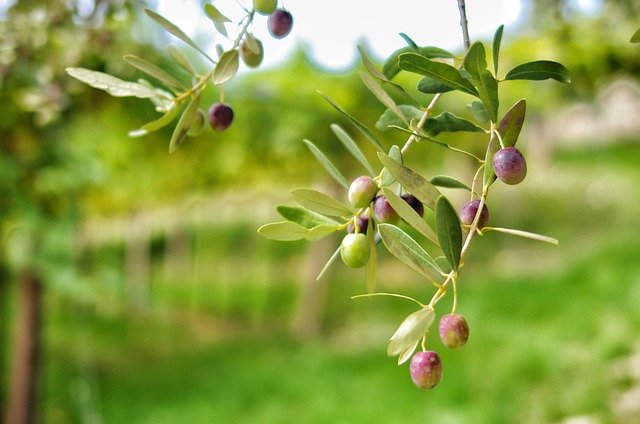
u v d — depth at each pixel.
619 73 2.73
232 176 8.54
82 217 4.41
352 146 0.79
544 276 8.13
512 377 5.34
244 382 6.39
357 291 9.71
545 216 11.45
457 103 4.55
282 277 10.80
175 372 6.99
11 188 3.89
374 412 5.18
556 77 0.75
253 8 0.82
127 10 2.29
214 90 4.16
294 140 7.15
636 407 4.56
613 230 10.08
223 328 9.01
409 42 0.80
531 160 13.48
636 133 14.72
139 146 4.91
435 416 4.93
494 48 0.73
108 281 4.48
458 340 0.65
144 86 0.88
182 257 9.92
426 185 0.68
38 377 4.98
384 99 0.78
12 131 3.71
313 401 5.69
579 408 4.75
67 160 3.96
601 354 5.32
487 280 8.77
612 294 6.61
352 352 7.21
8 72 2.69
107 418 5.87
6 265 4.99
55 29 2.48
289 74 7.00
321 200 0.75
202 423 5.57
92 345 7.64
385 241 0.68
